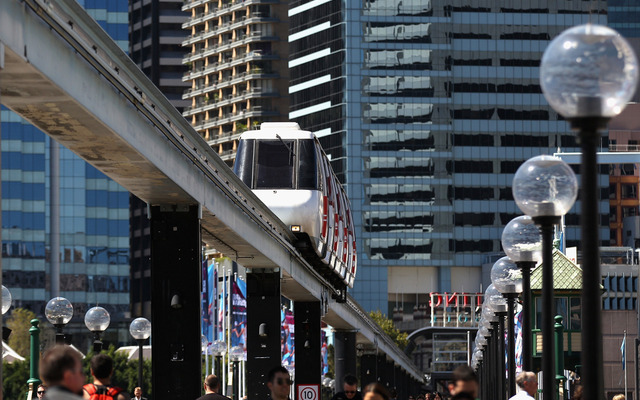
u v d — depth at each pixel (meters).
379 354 157.50
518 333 64.06
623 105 16.27
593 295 15.99
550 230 22.86
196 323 41.16
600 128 16.33
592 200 16.20
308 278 71.38
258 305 61.34
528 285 30.19
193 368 40.81
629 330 156.00
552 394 23.50
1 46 22.92
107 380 21.83
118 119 31.77
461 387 19.28
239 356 95.75
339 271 79.25
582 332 16.03
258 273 61.34
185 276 41.44
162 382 40.91
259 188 64.88
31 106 28.70
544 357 23.50
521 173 22.83
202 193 42.16
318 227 65.25
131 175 37.19
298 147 66.00
